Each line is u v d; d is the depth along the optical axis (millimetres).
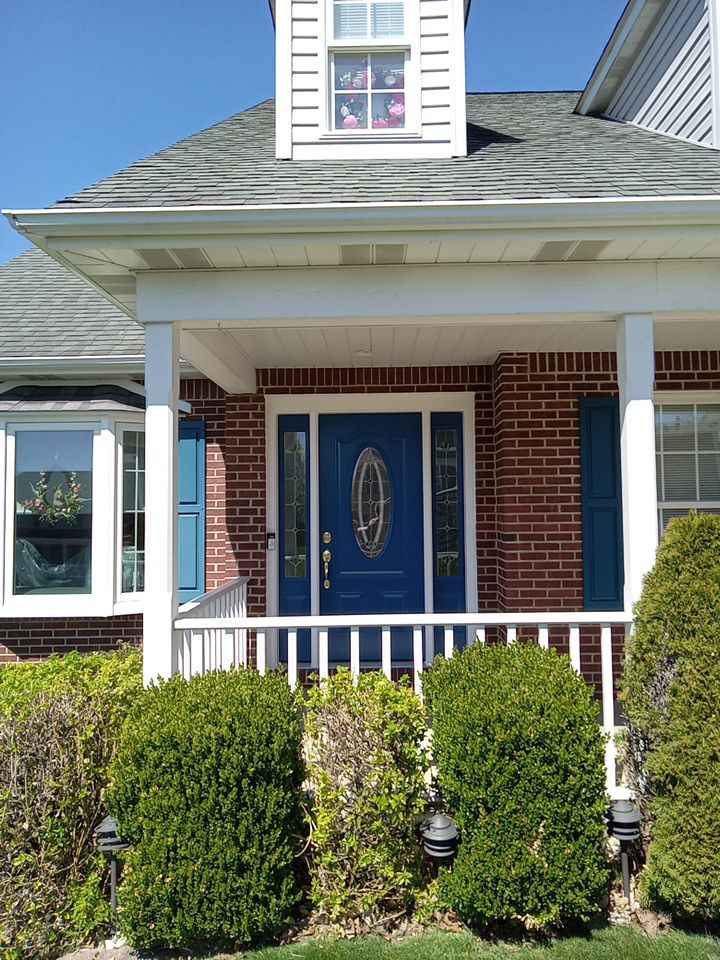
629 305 3551
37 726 2809
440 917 2832
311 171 3982
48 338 5969
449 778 2754
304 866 3041
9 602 5473
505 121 6094
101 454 5570
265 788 2713
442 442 6129
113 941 2756
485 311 3557
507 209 3115
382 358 5609
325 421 6156
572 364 5590
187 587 5930
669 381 5621
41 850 2721
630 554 3531
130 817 2695
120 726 3004
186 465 6027
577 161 4109
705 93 5031
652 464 3521
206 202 3262
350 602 6082
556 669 3010
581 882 2648
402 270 3574
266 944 2699
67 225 3137
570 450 5570
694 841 2697
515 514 5566
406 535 6117
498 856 2646
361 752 2832
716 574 2918
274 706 2842
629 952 2576
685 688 2828
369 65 4844
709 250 3422
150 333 3559
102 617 5707
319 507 6117
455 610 6043
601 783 2742
